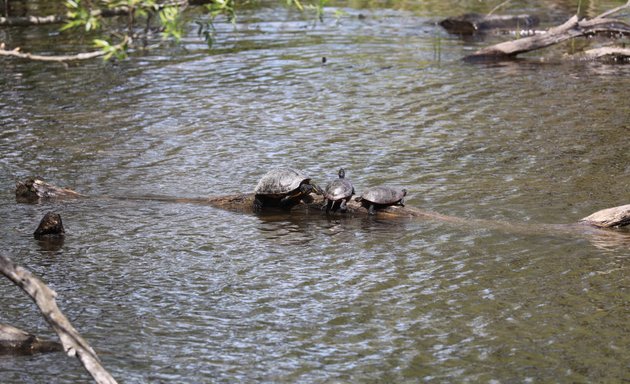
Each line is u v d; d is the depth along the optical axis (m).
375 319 12.48
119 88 27.23
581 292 13.23
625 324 12.16
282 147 21.22
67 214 16.98
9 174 19.31
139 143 21.64
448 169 19.36
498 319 12.40
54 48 32.34
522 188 18.03
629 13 36.88
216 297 13.27
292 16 39.00
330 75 28.75
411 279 13.82
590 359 11.23
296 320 12.48
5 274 9.86
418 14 39.56
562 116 23.47
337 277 13.95
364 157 20.34
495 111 24.17
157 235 15.88
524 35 35.03
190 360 11.34
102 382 9.61
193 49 32.59
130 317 12.58
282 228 16.20
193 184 18.64
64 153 20.83
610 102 24.83
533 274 13.92
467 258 14.61
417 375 10.91
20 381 10.76
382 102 25.39
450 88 26.88
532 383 10.66
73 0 9.58
